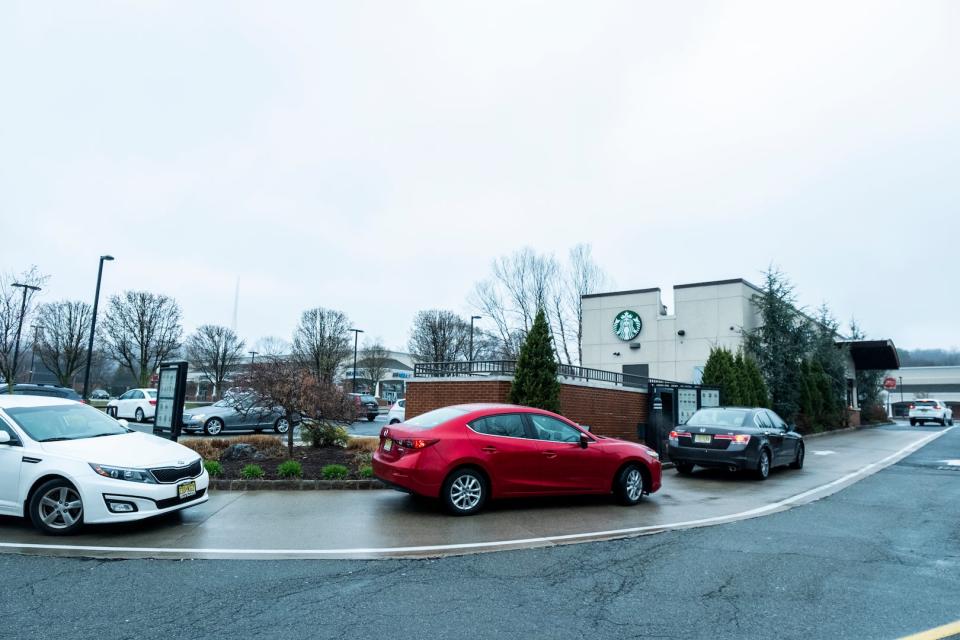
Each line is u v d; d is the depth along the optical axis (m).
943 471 13.41
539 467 8.50
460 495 8.05
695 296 28.78
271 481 9.89
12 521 7.30
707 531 7.41
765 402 24.08
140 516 6.64
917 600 4.93
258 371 12.59
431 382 15.88
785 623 4.43
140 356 41.16
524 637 4.12
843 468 14.15
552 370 14.46
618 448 9.26
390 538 6.79
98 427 7.78
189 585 5.11
